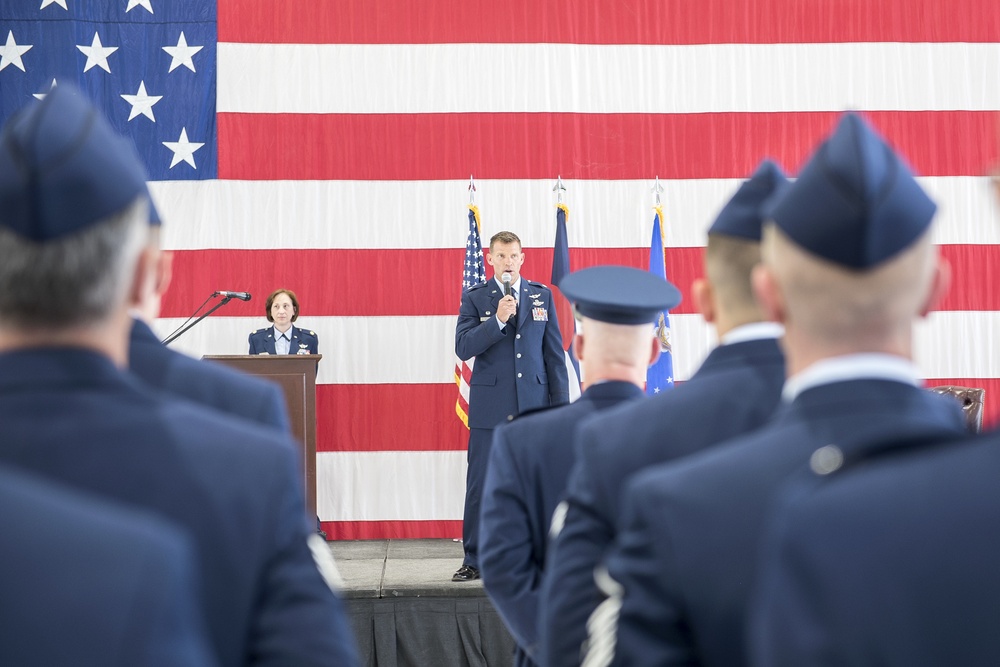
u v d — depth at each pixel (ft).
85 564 2.35
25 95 22.41
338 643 3.43
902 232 2.96
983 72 23.18
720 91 23.13
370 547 21.68
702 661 3.34
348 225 22.76
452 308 22.81
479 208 22.84
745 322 4.72
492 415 18.53
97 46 22.59
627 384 6.60
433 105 22.89
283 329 21.53
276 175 22.72
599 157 22.99
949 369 23.16
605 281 6.66
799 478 2.66
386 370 22.72
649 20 23.08
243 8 22.76
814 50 23.16
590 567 4.66
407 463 22.72
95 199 3.22
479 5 22.91
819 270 3.02
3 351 3.30
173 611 2.40
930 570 2.29
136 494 3.24
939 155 23.15
